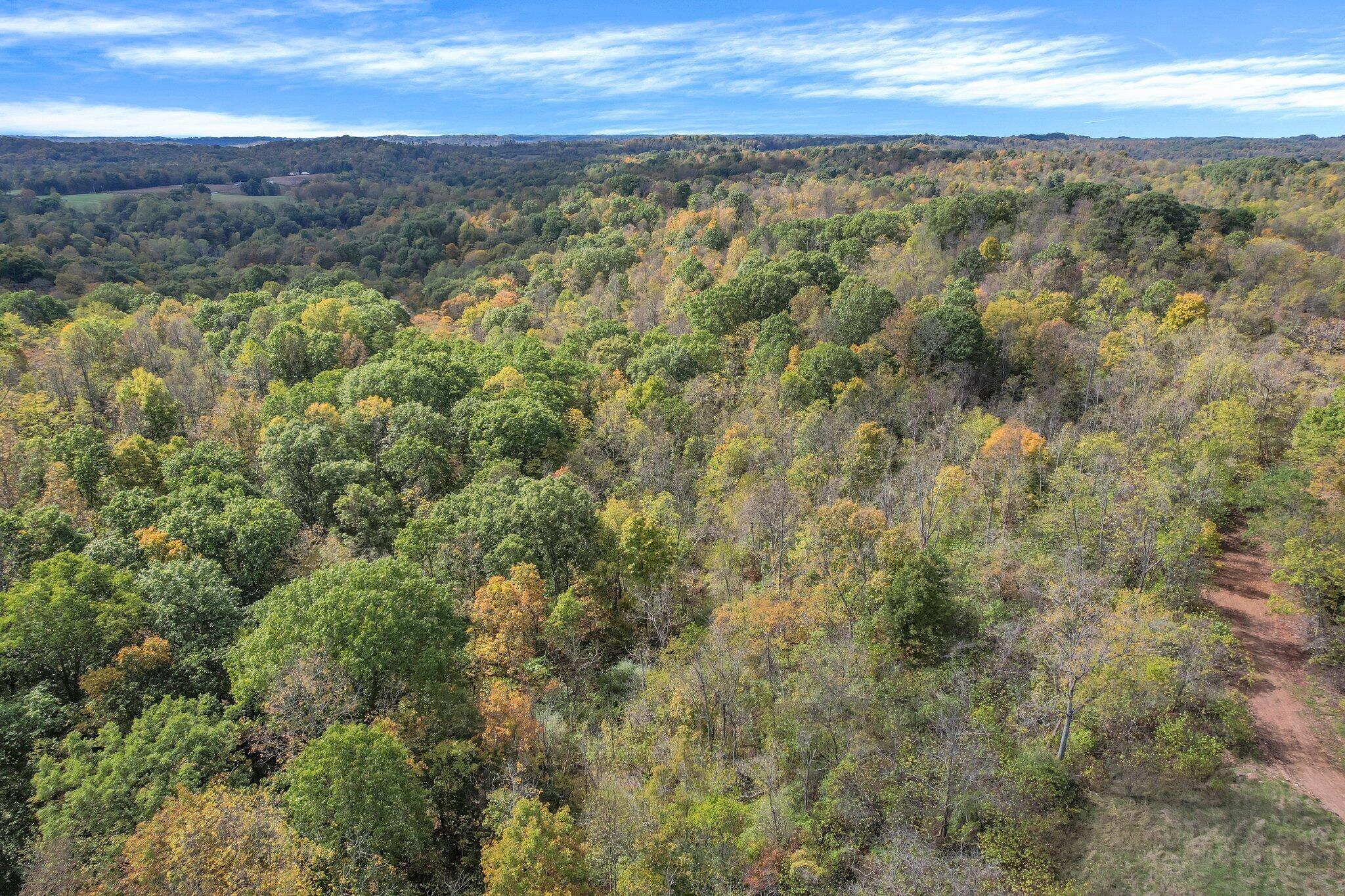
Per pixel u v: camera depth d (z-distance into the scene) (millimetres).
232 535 57344
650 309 136500
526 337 117875
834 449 72812
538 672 53719
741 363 104188
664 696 50688
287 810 35375
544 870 33250
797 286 115312
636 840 38562
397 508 68125
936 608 48688
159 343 106812
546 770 46781
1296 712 45062
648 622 61656
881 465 72875
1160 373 79125
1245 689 46844
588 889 35062
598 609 62000
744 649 51219
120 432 83812
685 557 67375
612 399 93875
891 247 135125
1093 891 36500
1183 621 49125
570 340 114500
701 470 80188
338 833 34656
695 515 72500
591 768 46344
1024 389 86750
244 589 56094
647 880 36719
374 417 78375
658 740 47500
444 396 88812
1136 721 44031
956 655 48781
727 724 48562
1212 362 73250
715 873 38719
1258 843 37562
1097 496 58656
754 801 43500
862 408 81250
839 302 104125
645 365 99062
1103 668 42000
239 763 41531
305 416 80125
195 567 50031
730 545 65750
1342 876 35594
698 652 51031
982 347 89125
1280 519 56188
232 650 45688
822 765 44531
